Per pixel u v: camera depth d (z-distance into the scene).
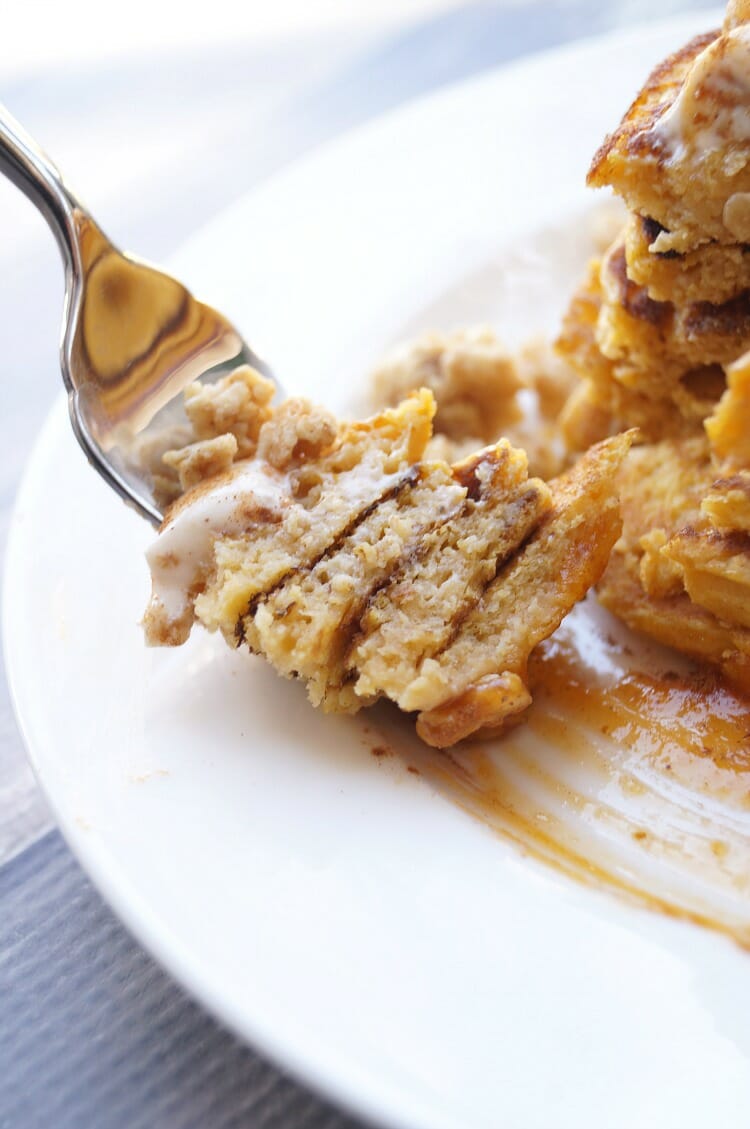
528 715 0.23
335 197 0.30
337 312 0.28
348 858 0.20
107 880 0.20
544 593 0.23
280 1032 0.18
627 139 0.24
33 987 0.21
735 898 0.21
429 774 0.22
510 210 0.30
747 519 0.23
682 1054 0.19
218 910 0.20
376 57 0.39
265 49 0.42
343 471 0.23
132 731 0.22
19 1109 0.20
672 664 0.24
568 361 0.27
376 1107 0.18
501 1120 0.18
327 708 0.22
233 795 0.21
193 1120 0.20
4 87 0.42
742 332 0.24
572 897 0.20
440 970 0.19
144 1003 0.21
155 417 0.24
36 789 0.23
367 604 0.22
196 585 0.23
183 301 0.25
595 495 0.23
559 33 0.37
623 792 0.22
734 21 0.24
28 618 0.23
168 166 0.37
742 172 0.23
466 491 0.23
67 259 0.24
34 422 0.30
